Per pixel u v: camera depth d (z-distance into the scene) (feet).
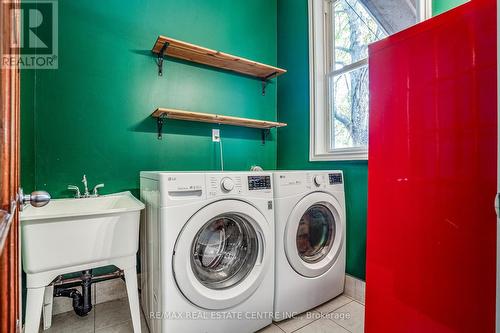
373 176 3.63
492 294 2.51
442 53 2.88
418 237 3.12
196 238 4.33
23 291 5.03
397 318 3.34
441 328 2.90
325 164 7.21
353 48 7.14
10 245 1.94
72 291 5.09
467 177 2.68
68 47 5.57
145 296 5.07
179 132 7.02
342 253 6.12
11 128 1.98
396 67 3.34
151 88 6.58
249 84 8.31
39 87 5.26
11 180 1.97
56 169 5.45
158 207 3.99
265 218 4.80
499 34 1.91
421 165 3.08
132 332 4.86
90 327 5.01
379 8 6.45
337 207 5.94
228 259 4.93
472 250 2.65
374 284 3.63
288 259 5.16
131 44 6.31
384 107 3.48
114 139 6.11
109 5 6.05
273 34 8.92
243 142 8.21
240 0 8.17
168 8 6.84
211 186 4.26
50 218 3.75
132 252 4.41
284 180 5.15
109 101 6.04
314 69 7.61
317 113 7.60
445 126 2.85
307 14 7.81
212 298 4.22
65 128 5.55
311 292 5.52
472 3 2.64
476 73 2.61
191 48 6.44
